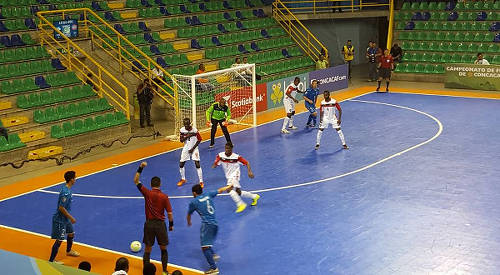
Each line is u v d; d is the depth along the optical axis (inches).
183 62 1162.6
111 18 1173.7
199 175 666.2
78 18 1117.7
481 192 612.7
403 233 516.7
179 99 925.2
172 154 811.4
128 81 1061.1
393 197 608.1
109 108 927.0
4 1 1071.6
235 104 987.3
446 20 1360.7
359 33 1531.7
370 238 509.0
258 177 693.3
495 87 1153.4
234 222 560.1
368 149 791.7
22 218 589.9
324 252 486.0
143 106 962.1
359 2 1470.2
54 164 774.5
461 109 1008.9
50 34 1031.6
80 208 611.5
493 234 507.8
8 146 773.9
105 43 1056.2
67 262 484.1
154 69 1059.9
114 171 738.2
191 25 1280.8
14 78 905.5
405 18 1397.6
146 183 686.5
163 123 1004.6
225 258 482.9
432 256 469.4
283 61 1304.1
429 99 1104.8
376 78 1314.0
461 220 541.0
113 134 897.5
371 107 1055.0
